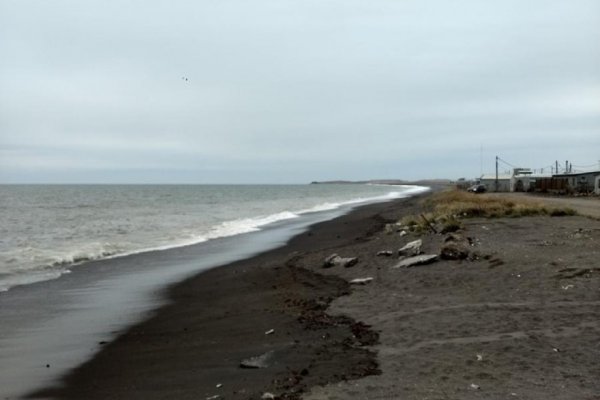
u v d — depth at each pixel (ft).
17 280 51.21
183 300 42.63
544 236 59.31
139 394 22.17
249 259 64.90
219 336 30.78
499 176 298.76
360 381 20.65
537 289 34.22
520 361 21.89
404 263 46.42
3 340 31.37
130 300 42.70
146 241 85.87
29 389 23.56
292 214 156.15
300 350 25.95
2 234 95.30
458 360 22.40
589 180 200.23
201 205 219.61
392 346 25.27
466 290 36.09
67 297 43.78
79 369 26.12
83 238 89.15
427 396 18.61
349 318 31.58
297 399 19.19
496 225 72.08
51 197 296.92
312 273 49.83
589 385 19.13
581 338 24.30
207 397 20.83
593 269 37.76
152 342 30.58
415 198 246.88
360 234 87.10
